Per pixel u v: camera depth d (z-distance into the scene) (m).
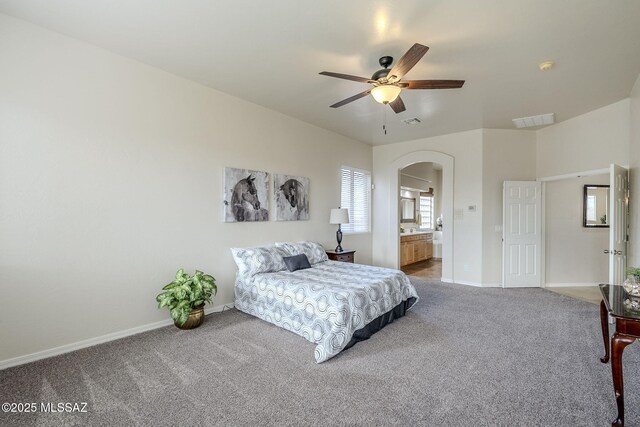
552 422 1.80
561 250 5.41
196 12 2.37
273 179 4.55
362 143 6.47
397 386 2.17
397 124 5.18
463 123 5.09
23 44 2.47
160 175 3.32
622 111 4.02
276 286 3.30
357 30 2.57
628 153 3.92
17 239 2.45
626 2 2.20
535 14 2.34
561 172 4.97
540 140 5.39
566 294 4.80
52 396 2.05
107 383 2.20
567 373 2.35
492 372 2.36
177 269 3.46
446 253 5.77
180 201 3.49
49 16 2.43
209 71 3.36
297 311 3.04
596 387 2.16
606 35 2.61
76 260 2.75
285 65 3.20
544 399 2.02
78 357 2.59
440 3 2.22
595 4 2.22
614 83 3.55
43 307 2.57
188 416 1.85
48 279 2.60
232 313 3.75
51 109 2.61
